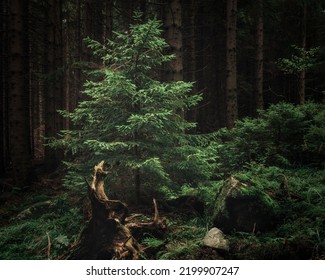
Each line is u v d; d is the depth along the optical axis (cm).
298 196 596
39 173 1285
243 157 813
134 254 486
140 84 647
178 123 661
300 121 813
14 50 1020
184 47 1602
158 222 544
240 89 2036
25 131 1045
